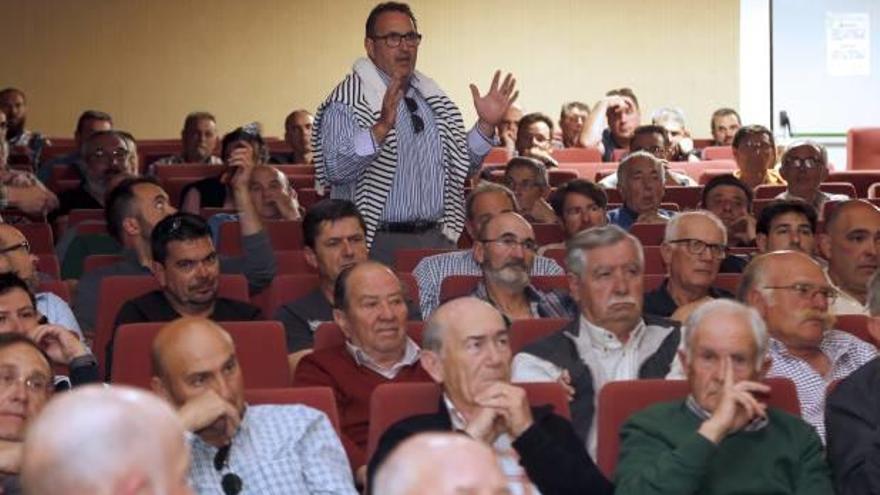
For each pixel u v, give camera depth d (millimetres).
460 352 4805
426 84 8367
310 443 4848
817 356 5965
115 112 18781
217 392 4723
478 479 2512
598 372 5609
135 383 5629
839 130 19625
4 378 4602
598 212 8727
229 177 8383
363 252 6844
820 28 19594
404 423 4812
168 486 2264
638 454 4762
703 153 15438
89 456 2246
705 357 4793
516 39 19359
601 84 19516
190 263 6512
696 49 19594
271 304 7035
